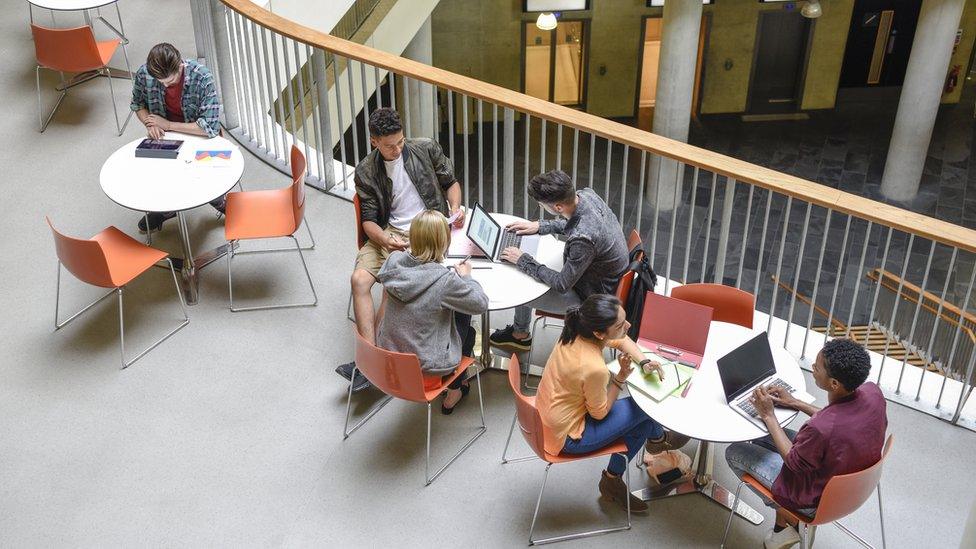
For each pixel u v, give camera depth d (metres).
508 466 4.15
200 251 5.51
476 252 4.48
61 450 4.20
